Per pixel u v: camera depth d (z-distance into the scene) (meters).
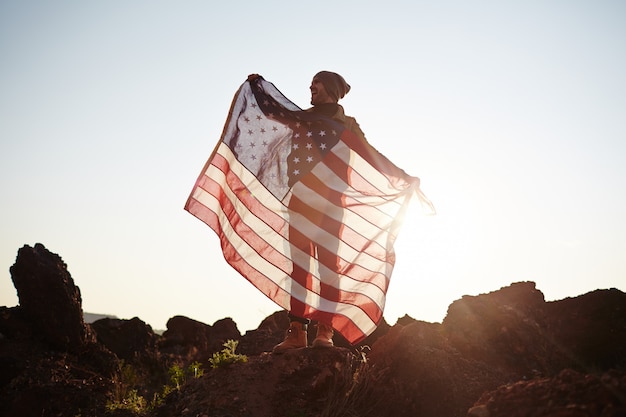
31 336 8.30
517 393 4.46
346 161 6.84
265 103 6.96
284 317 10.05
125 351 10.72
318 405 6.08
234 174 6.77
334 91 7.11
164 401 6.54
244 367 6.35
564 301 7.31
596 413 3.97
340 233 6.71
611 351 6.51
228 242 6.62
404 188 6.88
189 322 12.54
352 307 6.60
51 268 8.67
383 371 6.53
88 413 7.02
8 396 7.05
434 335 6.98
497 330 7.05
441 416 6.12
